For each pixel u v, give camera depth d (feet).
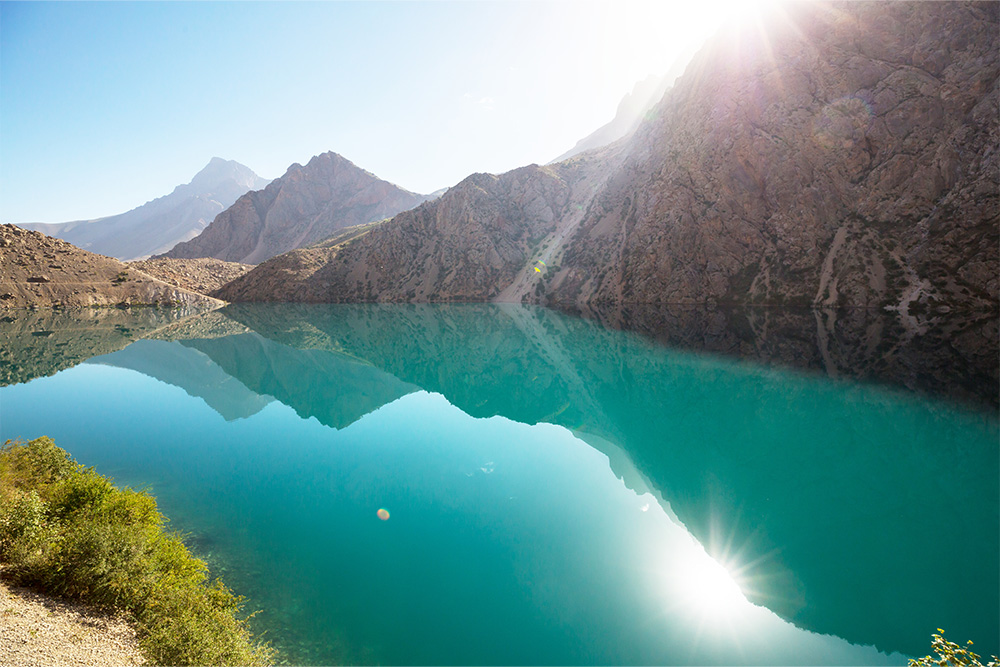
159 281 433.07
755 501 65.05
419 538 55.36
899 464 74.13
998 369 114.01
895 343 148.66
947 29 231.50
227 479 73.51
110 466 79.15
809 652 37.60
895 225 221.46
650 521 58.90
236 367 172.45
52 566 33.78
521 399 123.44
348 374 161.17
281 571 48.80
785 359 141.90
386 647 37.81
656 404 113.70
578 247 380.78
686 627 40.22
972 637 39.50
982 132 202.49
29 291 356.59
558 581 46.44
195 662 30.58
